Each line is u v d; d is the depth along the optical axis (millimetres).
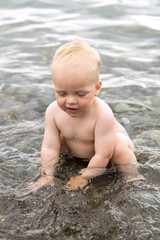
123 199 2674
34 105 4402
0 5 8203
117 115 4172
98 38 6438
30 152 3414
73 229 2387
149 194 2729
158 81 5020
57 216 2510
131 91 4758
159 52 5957
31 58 5734
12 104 4410
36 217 2502
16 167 3139
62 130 3123
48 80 5078
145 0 8484
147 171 3051
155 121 4020
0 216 2510
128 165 3090
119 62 5590
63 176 2996
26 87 4855
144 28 6848
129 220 2451
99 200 2672
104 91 4750
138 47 6137
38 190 2791
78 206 2605
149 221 2439
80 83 2633
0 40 6398
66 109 2779
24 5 8203
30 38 6457
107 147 3000
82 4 8211
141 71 5328
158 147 3479
